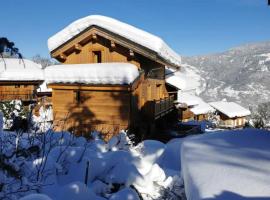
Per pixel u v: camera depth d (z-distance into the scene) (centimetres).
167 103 1781
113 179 515
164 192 495
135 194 439
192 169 287
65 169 511
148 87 1587
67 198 398
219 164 290
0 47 369
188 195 270
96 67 1364
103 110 1388
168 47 1496
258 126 2153
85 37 1506
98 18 1440
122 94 1357
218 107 4647
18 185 414
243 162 292
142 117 1448
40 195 333
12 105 1847
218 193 219
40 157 512
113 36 1437
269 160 297
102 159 550
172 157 649
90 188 483
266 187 222
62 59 1620
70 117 1445
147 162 643
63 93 1463
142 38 1373
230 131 520
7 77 3155
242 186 228
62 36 1533
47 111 1873
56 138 660
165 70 2092
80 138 723
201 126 1894
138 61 1471
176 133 1547
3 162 412
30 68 3484
